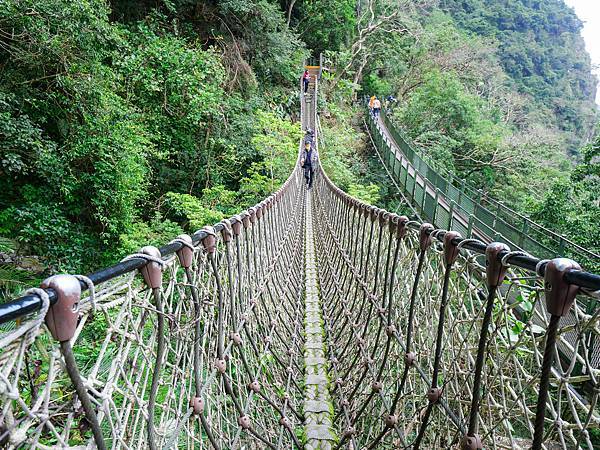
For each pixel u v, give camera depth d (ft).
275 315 8.44
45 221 16.26
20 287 13.98
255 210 6.70
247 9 34.63
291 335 8.90
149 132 23.24
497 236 17.03
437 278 4.36
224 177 29.25
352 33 66.28
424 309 4.77
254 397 6.21
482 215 20.27
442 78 53.52
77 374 1.93
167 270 3.65
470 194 36.37
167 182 25.35
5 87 15.60
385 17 63.77
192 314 3.69
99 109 17.52
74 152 16.75
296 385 7.57
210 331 4.22
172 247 3.11
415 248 4.99
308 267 15.37
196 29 34.09
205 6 33.58
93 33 17.08
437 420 4.66
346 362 8.01
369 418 6.66
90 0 17.25
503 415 3.06
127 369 3.14
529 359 4.67
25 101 16.31
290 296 11.03
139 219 21.34
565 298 2.13
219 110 28.30
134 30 26.96
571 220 20.92
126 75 22.54
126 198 18.69
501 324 3.05
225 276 5.12
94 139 17.04
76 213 17.67
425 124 51.01
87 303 2.05
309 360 8.43
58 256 16.63
